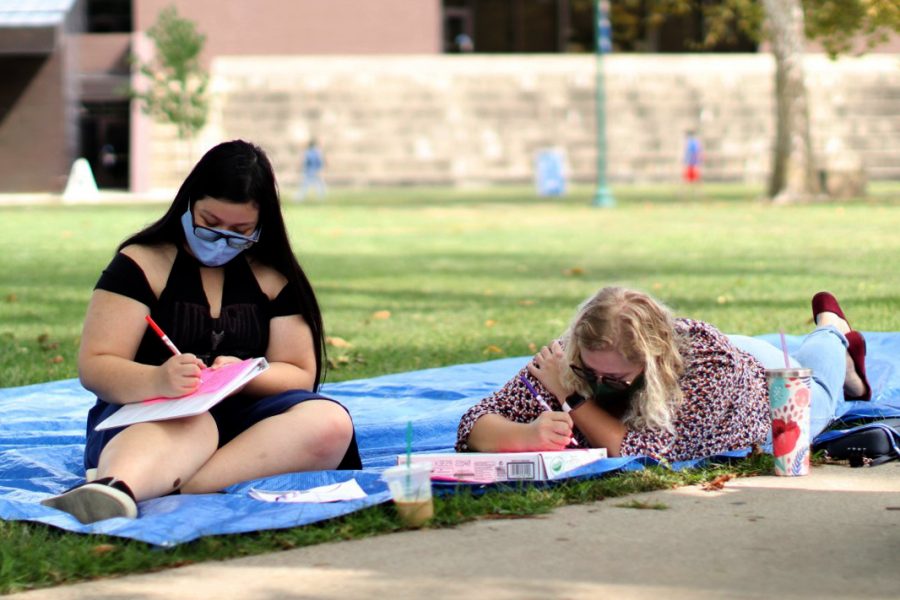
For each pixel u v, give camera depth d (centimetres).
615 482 742
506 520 682
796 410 768
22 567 595
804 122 4831
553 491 730
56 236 3400
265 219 764
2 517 667
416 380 1129
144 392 725
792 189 4822
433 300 1906
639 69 7506
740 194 5622
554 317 1669
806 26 4859
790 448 772
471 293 2000
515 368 1180
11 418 1001
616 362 742
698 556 607
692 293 1870
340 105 7381
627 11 7544
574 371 762
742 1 5209
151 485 699
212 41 7462
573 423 773
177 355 724
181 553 623
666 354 761
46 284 2166
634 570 586
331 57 7488
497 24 8244
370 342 1470
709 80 7519
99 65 7388
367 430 903
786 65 4812
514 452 754
